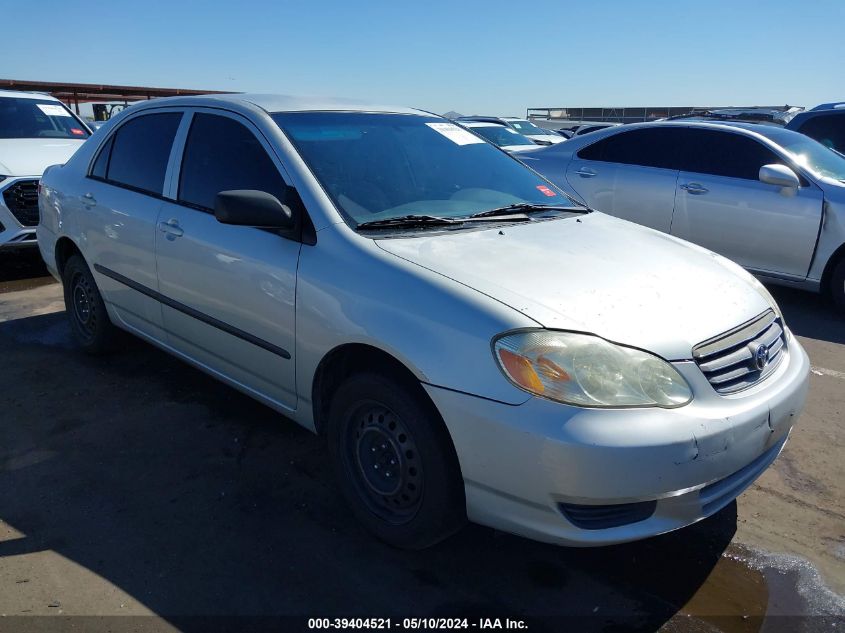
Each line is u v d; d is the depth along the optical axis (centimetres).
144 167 382
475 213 318
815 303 633
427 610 240
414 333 238
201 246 324
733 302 266
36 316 546
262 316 296
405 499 258
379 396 254
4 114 773
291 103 345
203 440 350
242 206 273
